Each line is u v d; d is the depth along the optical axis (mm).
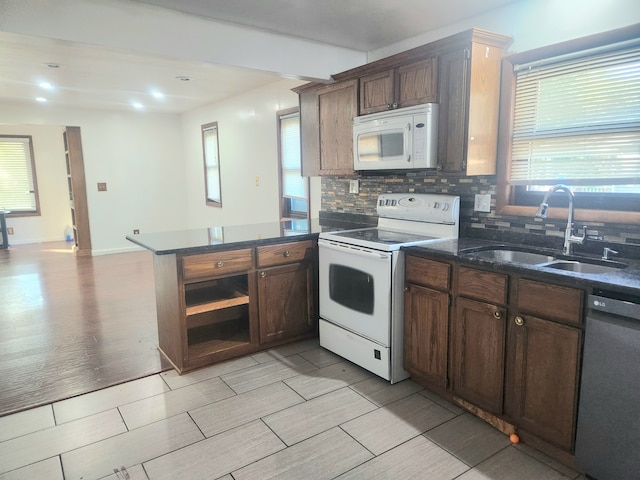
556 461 1921
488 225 2750
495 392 2115
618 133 2168
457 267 2230
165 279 2857
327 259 3010
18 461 1956
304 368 2855
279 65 3182
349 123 3287
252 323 3039
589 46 2223
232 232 3318
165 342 3010
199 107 6602
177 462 1939
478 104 2500
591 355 1676
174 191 7516
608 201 2258
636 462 1594
